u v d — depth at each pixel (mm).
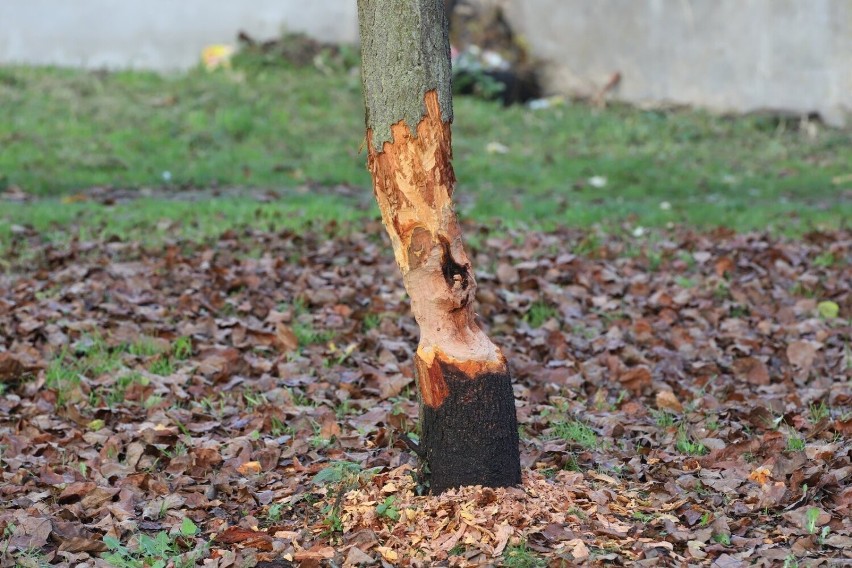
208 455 4957
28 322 6828
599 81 18391
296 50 17625
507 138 15930
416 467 4543
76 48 17062
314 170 13562
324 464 4906
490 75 17922
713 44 17641
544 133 16328
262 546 4094
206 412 5672
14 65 16609
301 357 6531
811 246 9719
